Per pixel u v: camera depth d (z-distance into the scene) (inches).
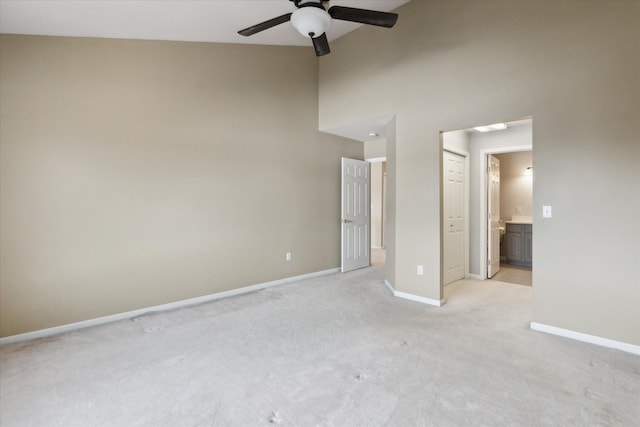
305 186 191.8
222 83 155.8
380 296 156.6
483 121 124.7
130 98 130.4
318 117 194.7
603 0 99.7
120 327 120.0
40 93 113.0
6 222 108.1
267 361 93.1
